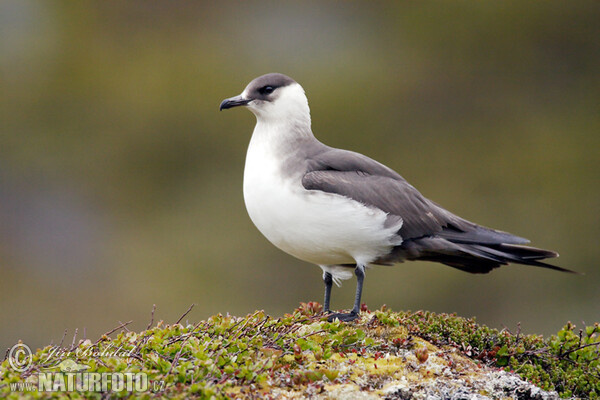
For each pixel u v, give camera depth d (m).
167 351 5.95
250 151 7.86
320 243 7.43
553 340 7.16
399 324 6.76
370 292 16.41
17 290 17.52
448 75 22.44
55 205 19.61
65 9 23.14
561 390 6.74
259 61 22.50
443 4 22.86
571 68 22.80
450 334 6.82
